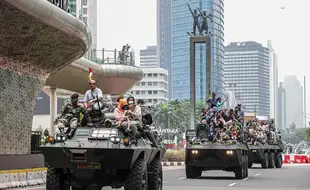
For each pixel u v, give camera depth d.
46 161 15.56
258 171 40.84
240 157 29.80
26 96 35.78
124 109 16.45
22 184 25.59
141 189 15.58
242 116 35.81
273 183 27.19
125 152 15.10
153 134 18.06
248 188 23.67
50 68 37.06
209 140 30.19
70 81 57.62
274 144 48.09
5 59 32.53
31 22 29.30
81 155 15.27
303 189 23.58
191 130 30.80
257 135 44.44
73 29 32.56
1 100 33.06
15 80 34.25
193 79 61.84
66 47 34.34
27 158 30.53
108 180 15.95
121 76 63.47
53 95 61.78
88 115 16.25
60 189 15.95
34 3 28.11
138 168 15.59
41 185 26.72
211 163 29.80
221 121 30.39
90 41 37.81
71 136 15.80
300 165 62.31
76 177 15.79
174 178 30.83
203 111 30.95
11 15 27.89
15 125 35.06
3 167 27.80
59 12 30.67
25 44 31.73
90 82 16.73
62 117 16.22
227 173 37.59
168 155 63.12
